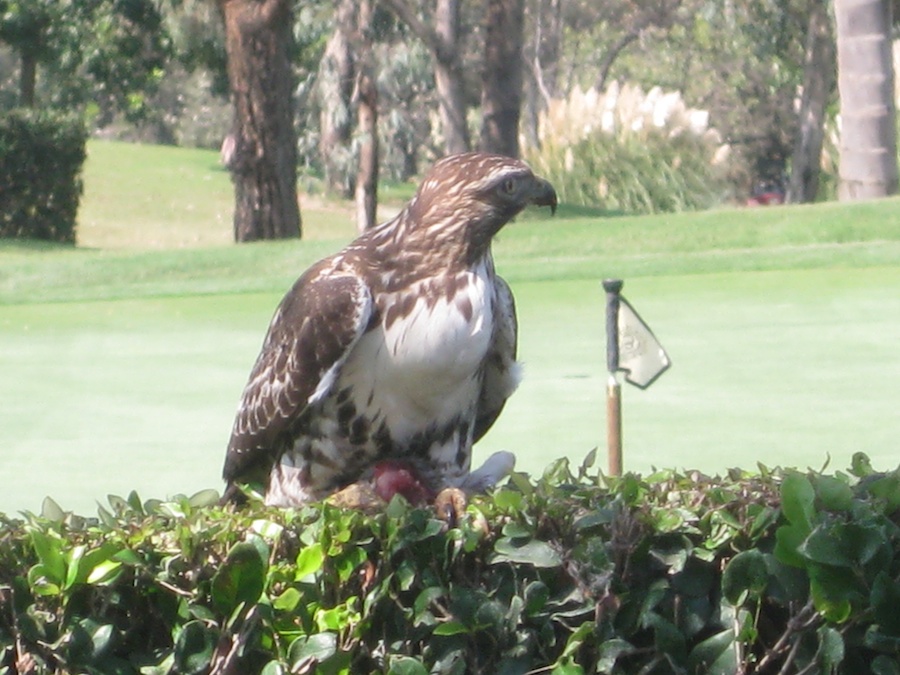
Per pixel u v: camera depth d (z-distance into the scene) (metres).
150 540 4.93
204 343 15.90
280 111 29.97
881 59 32.09
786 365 13.45
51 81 56.59
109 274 21.17
